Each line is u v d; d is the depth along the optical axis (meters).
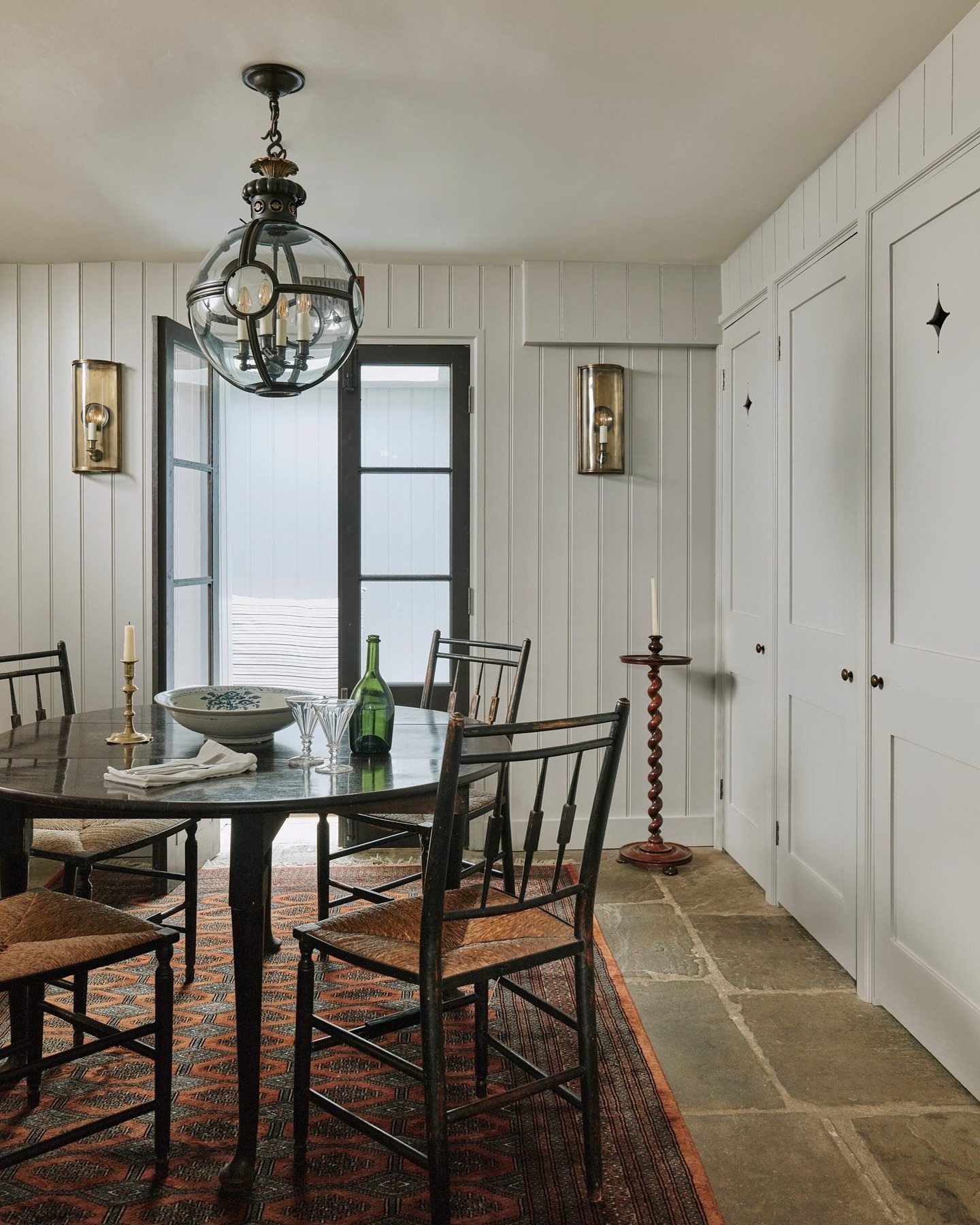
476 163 3.00
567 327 4.01
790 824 3.39
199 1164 1.93
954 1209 1.81
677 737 4.19
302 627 5.30
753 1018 2.61
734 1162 1.97
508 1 2.12
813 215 3.09
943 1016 2.34
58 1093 2.18
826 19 2.21
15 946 1.84
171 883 3.56
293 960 2.95
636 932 3.23
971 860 2.22
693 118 2.70
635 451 4.14
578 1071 1.83
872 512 2.71
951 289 2.29
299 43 2.28
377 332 4.05
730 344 3.98
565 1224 1.76
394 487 4.19
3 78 2.45
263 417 5.28
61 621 4.00
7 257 3.89
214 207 3.36
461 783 2.04
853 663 2.82
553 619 4.13
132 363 3.98
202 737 2.53
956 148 2.23
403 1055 2.37
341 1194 1.84
